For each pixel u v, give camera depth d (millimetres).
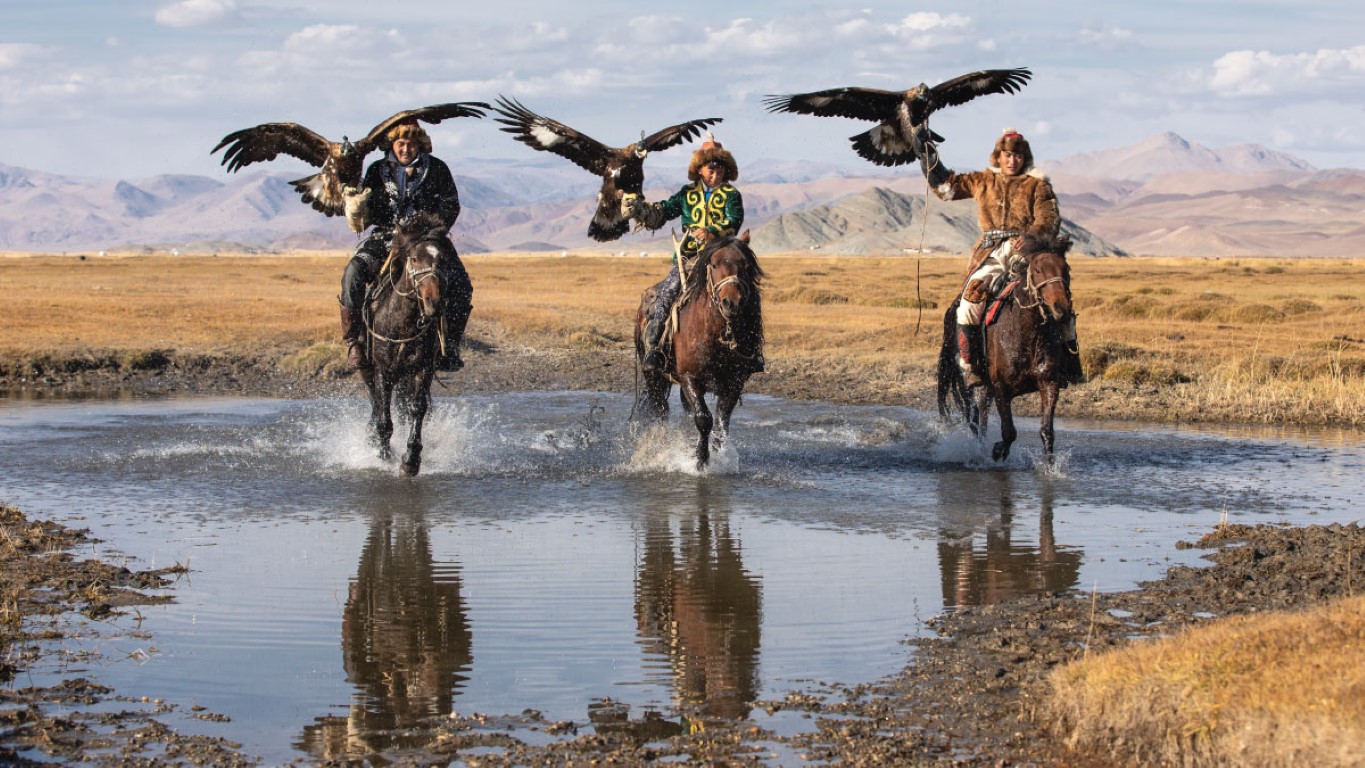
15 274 67062
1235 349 27719
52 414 20406
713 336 14086
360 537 11469
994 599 9430
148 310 36969
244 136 14117
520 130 14461
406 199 14359
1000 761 6336
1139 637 8219
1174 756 6184
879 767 6273
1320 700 5891
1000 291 14625
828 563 10547
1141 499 13273
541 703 7316
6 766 6309
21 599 9266
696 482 14180
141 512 12516
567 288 58688
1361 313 37125
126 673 7777
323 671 7867
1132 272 84500
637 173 14500
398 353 14164
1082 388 23062
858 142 14375
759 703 7258
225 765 6367
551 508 12789
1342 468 15320
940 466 15336
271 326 33594
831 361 27688
